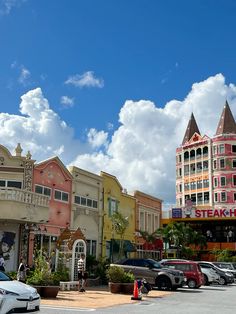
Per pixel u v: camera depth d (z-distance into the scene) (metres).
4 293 12.05
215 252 66.56
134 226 47.62
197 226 75.75
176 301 20.47
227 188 79.81
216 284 36.09
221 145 82.12
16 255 28.66
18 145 30.98
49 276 20.05
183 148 90.56
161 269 27.08
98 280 29.62
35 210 28.20
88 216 37.81
